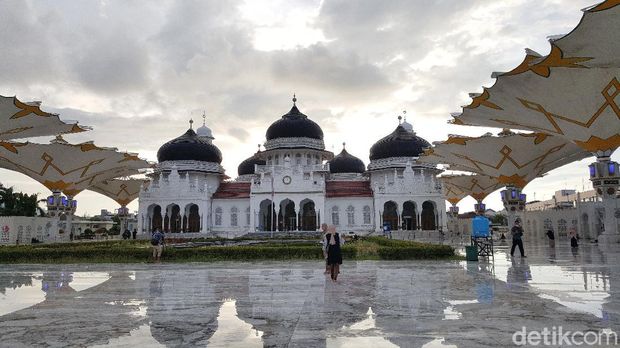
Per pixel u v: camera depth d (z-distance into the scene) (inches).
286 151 2952.8
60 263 1082.7
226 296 552.4
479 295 536.7
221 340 342.6
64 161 2207.2
